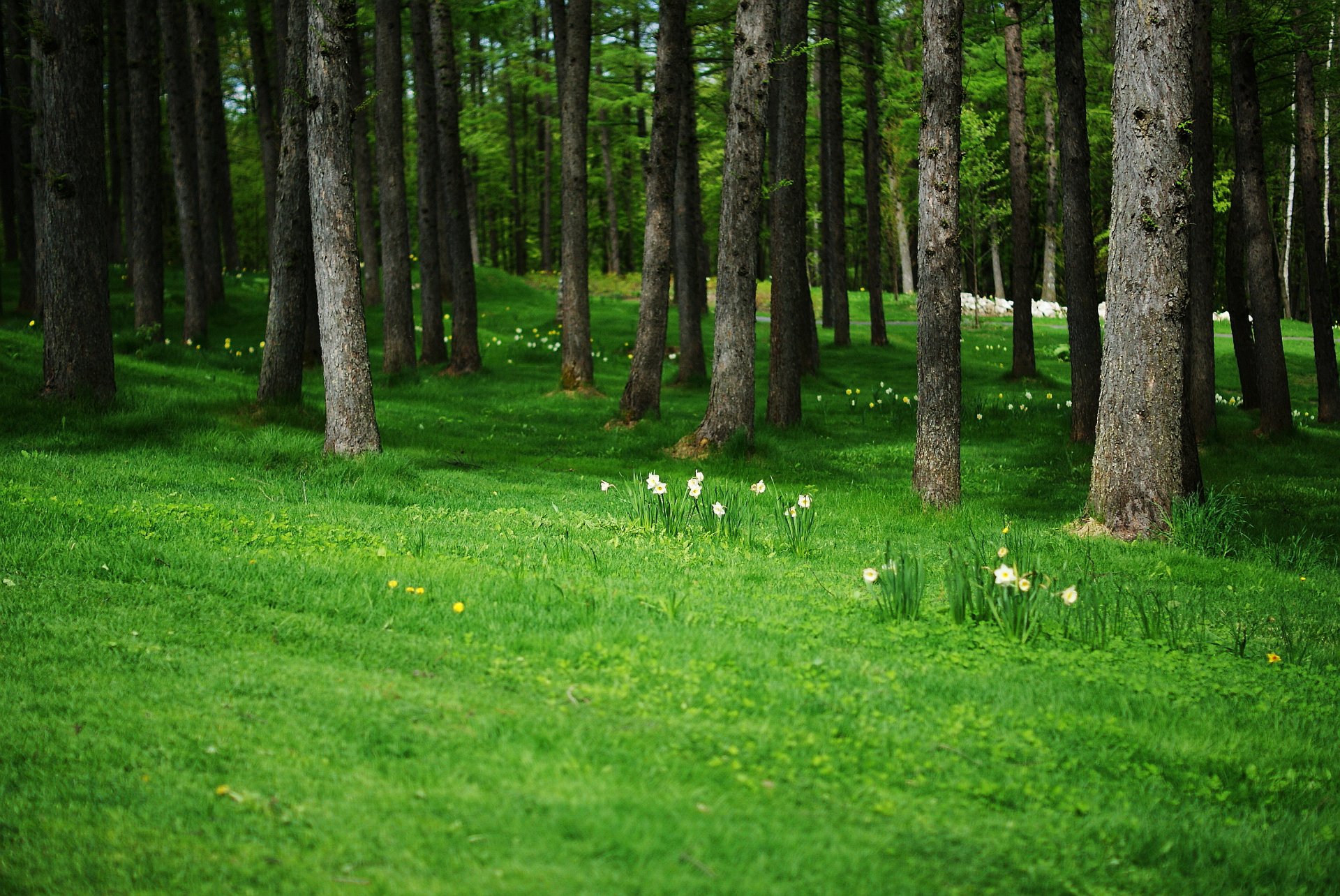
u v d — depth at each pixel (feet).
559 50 85.66
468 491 38.99
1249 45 63.67
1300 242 182.19
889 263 207.62
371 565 24.35
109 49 114.21
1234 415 74.08
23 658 17.04
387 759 14.12
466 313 79.41
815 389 82.07
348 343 40.70
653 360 60.29
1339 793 15.88
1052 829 13.76
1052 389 85.56
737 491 40.14
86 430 40.50
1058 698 18.33
